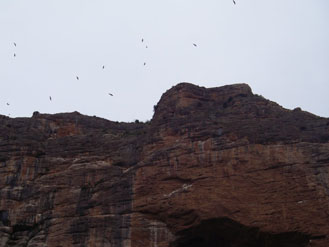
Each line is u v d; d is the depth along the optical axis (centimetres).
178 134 4869
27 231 4769
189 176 4534
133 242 4406
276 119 4844
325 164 4422
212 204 4344
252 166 4491
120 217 4547
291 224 4200
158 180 4600
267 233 4216
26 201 4888
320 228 4162
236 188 4412
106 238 4497
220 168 4522
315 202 4272
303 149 4525
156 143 4903
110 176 4853
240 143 4600
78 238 4575
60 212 4766
